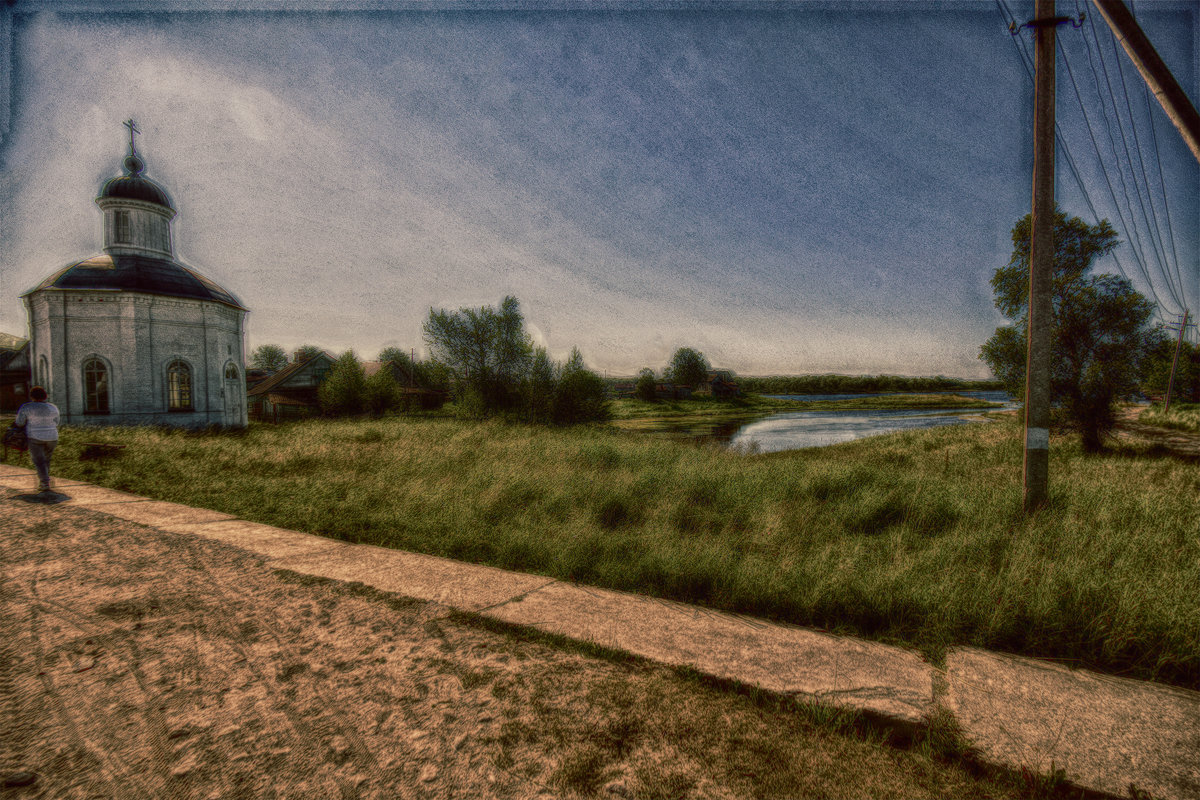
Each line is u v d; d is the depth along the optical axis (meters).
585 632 3.14
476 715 2.29
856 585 3.73
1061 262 12.35
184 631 3.08
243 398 24.48
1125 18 3.38
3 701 2.32
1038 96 5.55
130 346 19.75
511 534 5.23
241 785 1.83
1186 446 13.41
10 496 7.03
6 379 27.84
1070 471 9.01
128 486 8.13
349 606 3.50
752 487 7.17
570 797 1.81
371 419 28.48
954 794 1.90
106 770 1.89
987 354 13.37
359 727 2.19
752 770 1.99
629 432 25.42
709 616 3.49
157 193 22.61
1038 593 3.46
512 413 25.80
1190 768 2.01
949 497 6.42
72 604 3.45
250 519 6.11
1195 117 3.23
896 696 2.48
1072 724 2.29
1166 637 2.97
